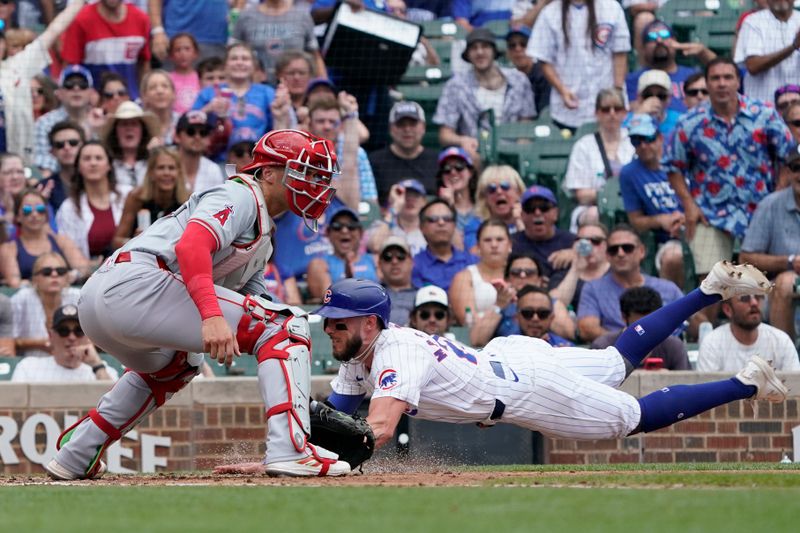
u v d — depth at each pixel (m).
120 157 34.78
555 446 27.67
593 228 32.91
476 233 34.84
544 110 37.62
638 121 34.59
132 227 34.03
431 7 39.91
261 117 36.50
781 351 30.39
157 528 8.12
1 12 37.22
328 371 31.88
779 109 36.41
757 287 18.14
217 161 36.06
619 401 17.31
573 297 32.75
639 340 18.09
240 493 11.44
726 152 34.31
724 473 15.26
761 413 28.17
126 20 37.50
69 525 8.43
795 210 33.25
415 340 15.84
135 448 27.39
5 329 31.56
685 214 34.59
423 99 37.72
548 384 16.84
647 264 34.66
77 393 27.56
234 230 13.84
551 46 37.66
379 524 8.30
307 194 14.54
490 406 16.42
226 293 14.08
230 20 38.72
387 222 35.47
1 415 27.30
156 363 15.01
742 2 38.38
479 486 12.61
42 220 33.19
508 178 35.12
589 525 8.19
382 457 27.22
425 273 33.31
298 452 14.19
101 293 13.92
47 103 36.41
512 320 31.69
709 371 28.38
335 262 34.03
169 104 36.50
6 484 14.67
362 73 37.56
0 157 34.28
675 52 37.53
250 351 14.30
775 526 8.12
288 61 36.97
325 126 35.78
